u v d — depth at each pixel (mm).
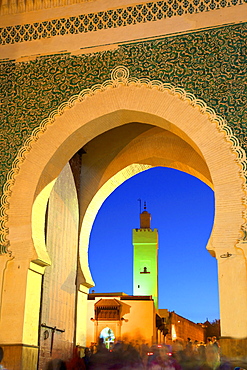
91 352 5820
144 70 6711
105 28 7066
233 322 5453
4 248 6309
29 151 6727
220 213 5887
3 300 6117
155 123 6805
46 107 6887
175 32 6781
